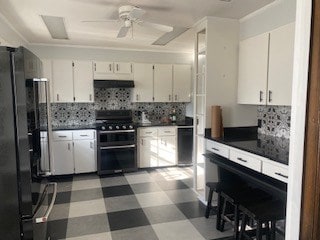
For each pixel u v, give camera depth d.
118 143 4.61
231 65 3.22
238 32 3.21
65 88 4.54
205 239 2.47
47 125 2.18
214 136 3.12
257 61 2.77
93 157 4.57
